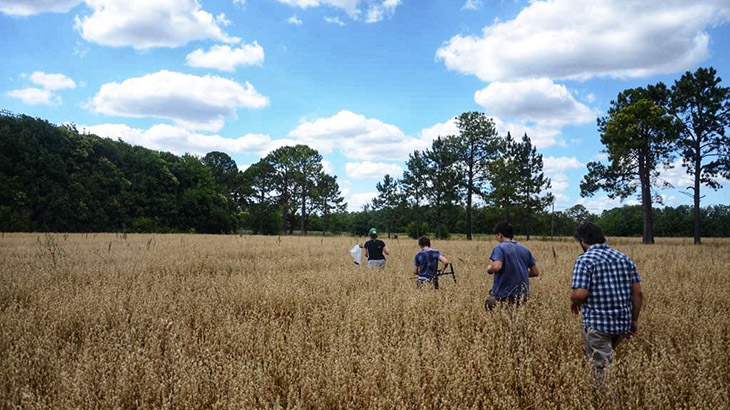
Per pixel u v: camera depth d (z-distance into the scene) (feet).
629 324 12.17
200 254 44.98
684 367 11.71
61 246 53.16
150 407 10.78
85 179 198.80
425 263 23.94
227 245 60.85
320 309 19.33
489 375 11.66
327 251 54.03
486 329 15.20
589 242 12.91
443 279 27.14
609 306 12.08
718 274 29.35
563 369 11.60
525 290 17.37
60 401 9.98
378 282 26.02
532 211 163.63
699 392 10.49
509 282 17.40
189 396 10.60
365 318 16.60
